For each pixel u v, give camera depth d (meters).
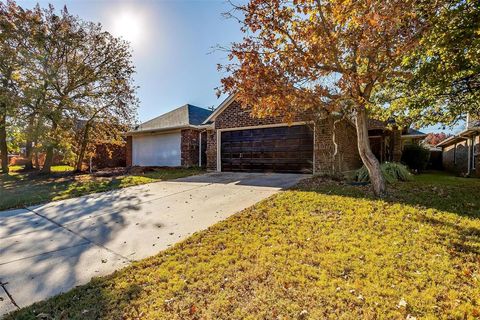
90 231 5.21
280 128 11.80
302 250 3.80
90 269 3.68
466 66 5.96
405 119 8.81
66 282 3.36
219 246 4.16
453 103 7.97
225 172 13.19
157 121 18.53
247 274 3.26
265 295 2.82
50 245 4.57
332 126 10.10
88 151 16.16
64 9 13.62
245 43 5.84
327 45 5.46
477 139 13.02
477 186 8.10
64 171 15.42
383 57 5.38
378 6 4.82
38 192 9.09
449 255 3.48
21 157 23.16
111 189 9.46
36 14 13.23
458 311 2.43
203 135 17.11
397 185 8.12
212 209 6.33
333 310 2.53
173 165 16.62
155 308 2.72
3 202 7.65
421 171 15.94
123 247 4.40
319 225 4.71
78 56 14.40
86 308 2.77
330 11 5.27
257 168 12.48
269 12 5.64
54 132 13.55
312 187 7.87
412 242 3.89
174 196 7.92
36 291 3.16
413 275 3.05
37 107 12.77
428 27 5.15
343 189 7.30
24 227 5.57
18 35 12.73
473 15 4.97
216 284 3.10
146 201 7.48
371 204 5.76
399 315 2.41
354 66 5.89
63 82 13.87
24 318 2.64
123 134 17.61
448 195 6.66
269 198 6.82
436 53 6.03
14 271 3.65
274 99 5.71
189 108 18.42
